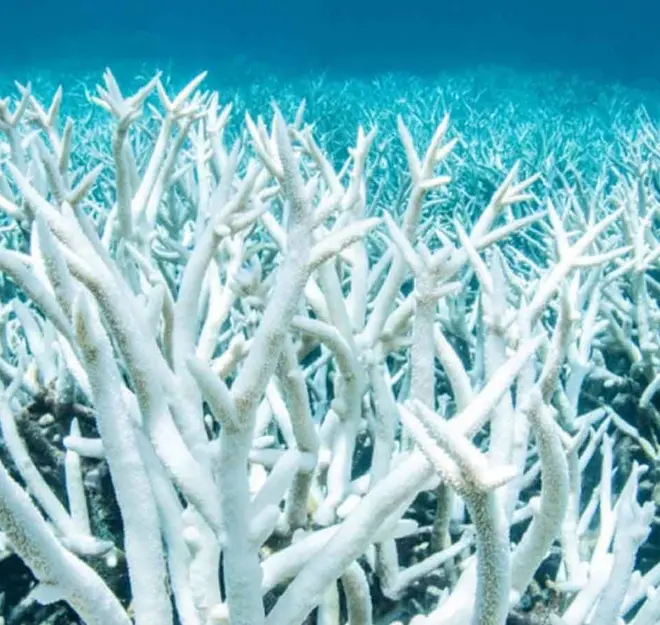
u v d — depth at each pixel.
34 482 2.26
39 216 1.44
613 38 89.50
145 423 1.55
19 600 2.65
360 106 14.68
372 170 7.18
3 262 1.62
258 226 4.42
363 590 1.81
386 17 97.25
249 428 1.38
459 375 2.00
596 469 3.47
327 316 2.44
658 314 3.98
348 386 2.30
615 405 3.89
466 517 2.66
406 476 1.48
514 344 2.10
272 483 1.49
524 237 6.00
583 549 2.51
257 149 2.25
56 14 90.00
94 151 7.39
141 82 25.33
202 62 52.12
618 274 3.95
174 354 1.97
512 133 11.97
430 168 2.55
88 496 2.61
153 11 95.25
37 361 2.95
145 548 1.50
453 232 5.67
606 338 4.11
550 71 33.06
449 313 3.86
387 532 1.93
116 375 1.48
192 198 4.57
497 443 1.77
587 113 19.53
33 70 37.75
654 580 2.05
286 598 1.48
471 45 95.12
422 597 2.35
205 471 1.56
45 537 1.34
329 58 89.94
